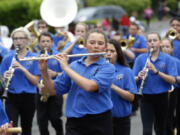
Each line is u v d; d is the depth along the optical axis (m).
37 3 35.53
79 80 9.41
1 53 19.06
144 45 22.39
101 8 58.41
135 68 14.62
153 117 14.06
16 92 13.92
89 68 9.95
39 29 19.53
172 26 18.23
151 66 13.82
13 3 35.12
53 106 14.55
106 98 9.96
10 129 9.00
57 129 14.95
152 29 69.38
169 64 14.18
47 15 17.58
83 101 9.76
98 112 9.78
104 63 9.96
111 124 10.05
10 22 35.44
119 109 12.34
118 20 59.62
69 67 9.58
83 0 80.69
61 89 10.20
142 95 13.53
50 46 14.94
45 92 14.06
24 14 35.41
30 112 14.27
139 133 16.75
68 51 16.19
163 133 14.24
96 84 9.57
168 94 14.48
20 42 13.92
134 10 83.94
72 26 35.69
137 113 20.84
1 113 9.40
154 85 14.02
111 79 9.85
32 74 13.98
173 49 17.92
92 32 9.90
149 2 85.69
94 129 9.80
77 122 9.87
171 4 86.94
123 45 18.14
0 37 23.83
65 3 17.62
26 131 14.48
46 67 9.96
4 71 14.28
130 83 12.39
